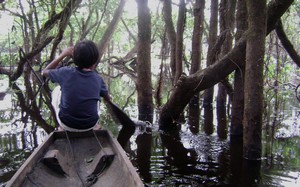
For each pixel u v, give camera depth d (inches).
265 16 231.9
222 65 291.6
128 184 130.8
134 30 834.2
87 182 154.9
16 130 304.2
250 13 232.5
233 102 306.0
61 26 319.3
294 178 201.0
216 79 296.7
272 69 371.6
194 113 419.2
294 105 427.2
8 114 360.8
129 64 797.2
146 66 392.5
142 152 256.4
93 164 167.8
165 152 256.7
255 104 233.5
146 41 392.5
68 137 189.2
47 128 308.0
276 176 205.8
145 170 216.7
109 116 366.9
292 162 230.5
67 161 171.6
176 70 411.2
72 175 162.1
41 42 337.4
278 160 236.1
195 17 445.1
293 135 299.3
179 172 213.2
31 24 390.9
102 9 422.0
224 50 366.0
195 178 201.9
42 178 148.1
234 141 287.7
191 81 305.0
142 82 391.5
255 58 232.2
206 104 470.9
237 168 218.8
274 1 277.3
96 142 189.8
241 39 287.1
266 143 277.6
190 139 294.5
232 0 380.5
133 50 753.0
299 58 340.8
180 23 404.8
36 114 336.8
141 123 330.3
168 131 324.2
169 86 599.2
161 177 205.3
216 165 227.5
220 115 406.6
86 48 171.8
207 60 467.8
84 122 179.5
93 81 177.5
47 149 175.5
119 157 156.9
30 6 363.9
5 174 205.5
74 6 319.9
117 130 317.4
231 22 383.2
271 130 313.0
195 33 446.6
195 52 448.8
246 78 238.2
